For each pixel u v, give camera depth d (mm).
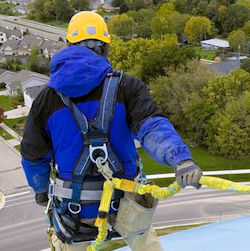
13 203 36500
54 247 3844
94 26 3316
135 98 3137
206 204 35562
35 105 3279
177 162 2734
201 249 6031
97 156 3209
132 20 96875
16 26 120188
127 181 3168
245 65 65375
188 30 94312
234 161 42781
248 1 110750
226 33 99625
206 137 44906
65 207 3441
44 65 77312
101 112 3143
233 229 6449
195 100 46125
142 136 3010
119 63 59812
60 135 3248
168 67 54094
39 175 3607
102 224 3266
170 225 32906
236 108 42688
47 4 124625
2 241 31703
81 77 3029
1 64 81312
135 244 3557
